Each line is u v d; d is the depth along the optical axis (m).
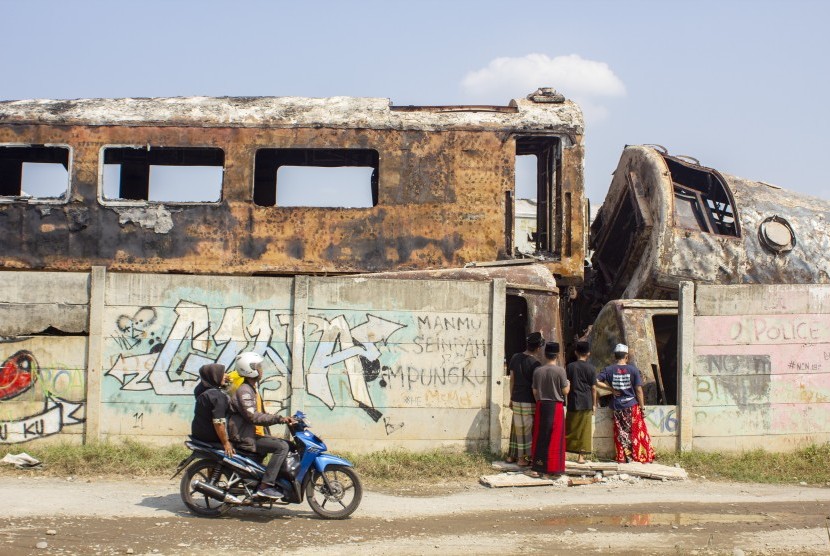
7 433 9.93
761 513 8.27
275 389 10.20
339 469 7.85
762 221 14.77
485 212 14.84
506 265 13.80
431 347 10.38
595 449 10.46
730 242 14.51
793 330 11.02
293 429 7.88
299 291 10.24
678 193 15.11
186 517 7.62
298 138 14.83
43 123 14.75
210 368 7.97
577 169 15.09
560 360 12.50
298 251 14.75
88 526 7.18
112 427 10.05
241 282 10.24
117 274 10.15
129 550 6.51
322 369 10.23
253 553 6.57
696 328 10.81
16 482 8.80
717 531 7.55
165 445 10.06
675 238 14.23
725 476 9.96
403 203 14.83
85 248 14.66
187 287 10.20
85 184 14.71
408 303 10.38
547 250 15.26
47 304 10.13
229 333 10.20
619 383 10.33
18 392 9.98
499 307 10.45
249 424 7.85
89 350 10.04
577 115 15.27
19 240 14.66
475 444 10.36
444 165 14.91
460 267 14.67
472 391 10.40
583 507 8.41
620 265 16.06
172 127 14.80
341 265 14.73
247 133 14.84
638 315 12.38
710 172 15.49
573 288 15.95
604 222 17.06
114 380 10.07
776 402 10.94
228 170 14.81
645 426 10.33
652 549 6.93
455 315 10.44
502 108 15.35
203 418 7.75
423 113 15.17
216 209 14.77
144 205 14.73
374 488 9.11
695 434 10.73
